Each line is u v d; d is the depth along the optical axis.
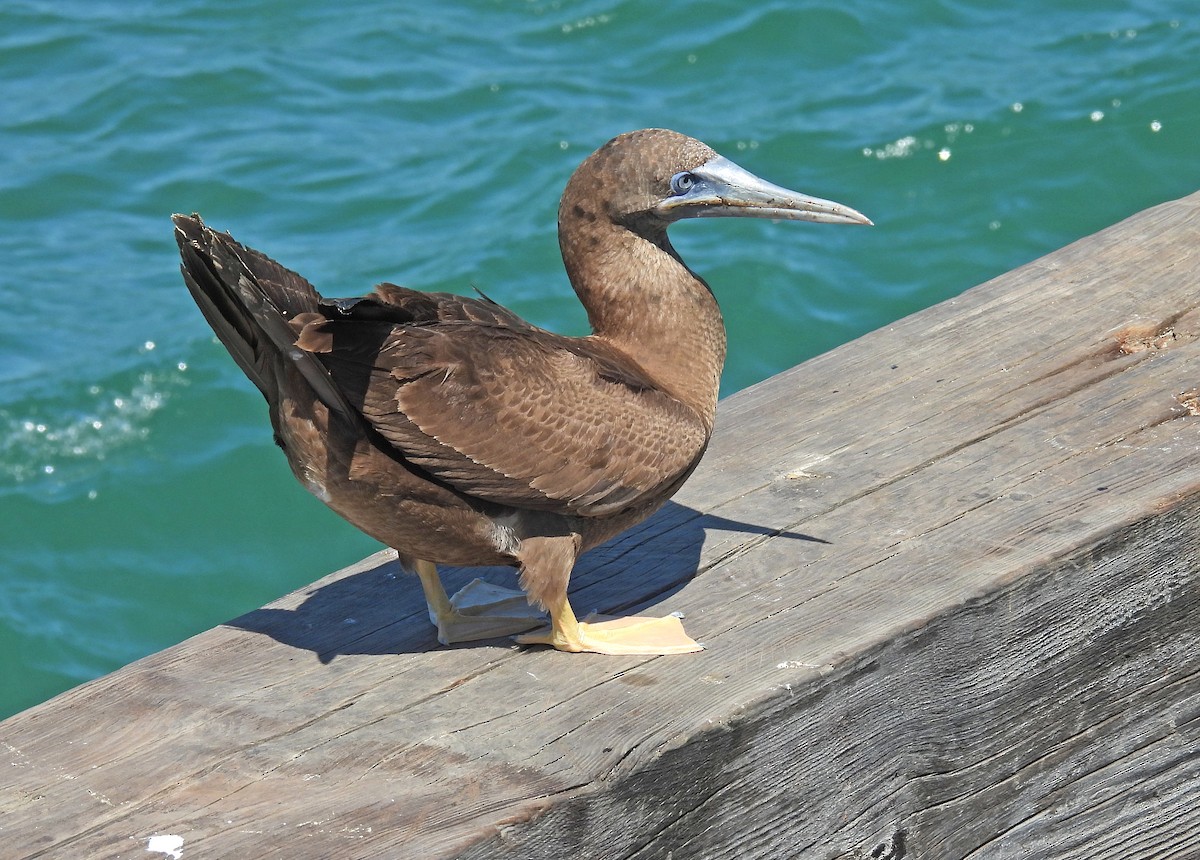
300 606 5.90
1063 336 6.97
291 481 11.05
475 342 5.62
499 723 5.07
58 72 14.55
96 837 4.64
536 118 13.80
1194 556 5.70
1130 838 5.82
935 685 5.29
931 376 6.84
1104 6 14.77
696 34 14.67
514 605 5.88
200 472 11.04
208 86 14.33
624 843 4.80
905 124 13.41
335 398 5.40
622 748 4.79
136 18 15.34
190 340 11.87
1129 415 6.36
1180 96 13.41
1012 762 5.51
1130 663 5.68
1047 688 5.51
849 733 5.15
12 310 12.02
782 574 5.69
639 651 5.35
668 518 6.14
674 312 6.17
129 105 14.05
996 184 12.78
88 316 12.05
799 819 5.12
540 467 5.60
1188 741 5.84
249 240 12.49
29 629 9.98
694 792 4.89
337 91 14.26
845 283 12.13
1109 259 7.49
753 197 6.05
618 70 14.41
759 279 12.20
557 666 5.39
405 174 13.23
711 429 6.20
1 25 15.19
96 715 5.25
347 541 10.74
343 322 5.46
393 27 15.09
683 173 6.04
